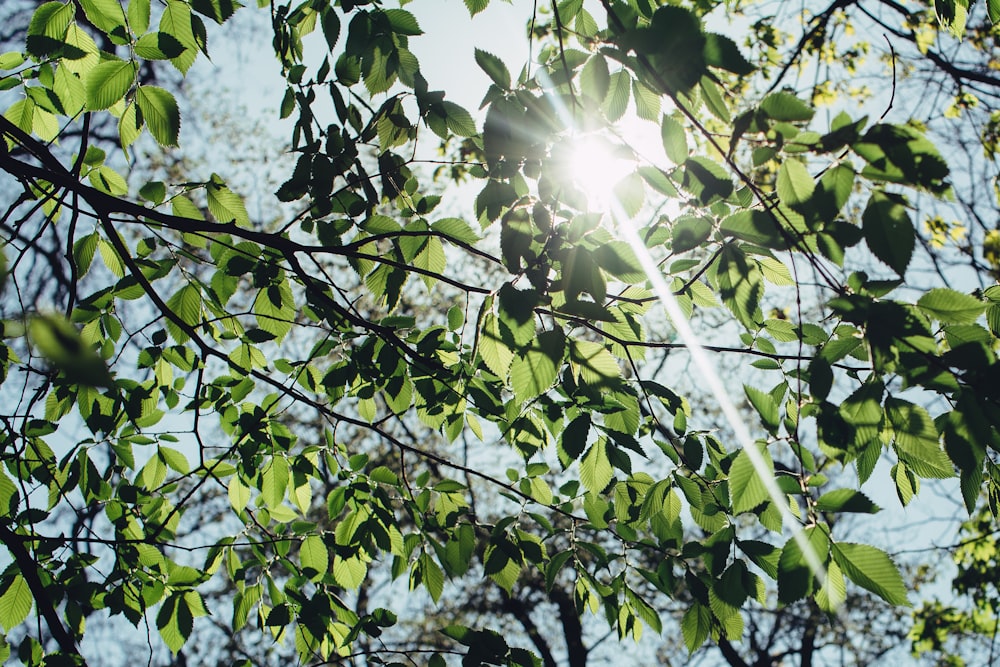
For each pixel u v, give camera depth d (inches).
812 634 583.8
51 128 127.3
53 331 29.6
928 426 78.3
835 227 75.4
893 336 72.1
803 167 69.4
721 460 121.8
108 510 137.9
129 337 134.2
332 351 143.9
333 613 143.2
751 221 79.2
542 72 86.0
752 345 119.3
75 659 115.4
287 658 355.9
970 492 74.7
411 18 102.7
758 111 67.6
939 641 373.4
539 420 137.6
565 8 101.9
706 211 85.4
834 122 65.2
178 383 147.4
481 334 96.8
